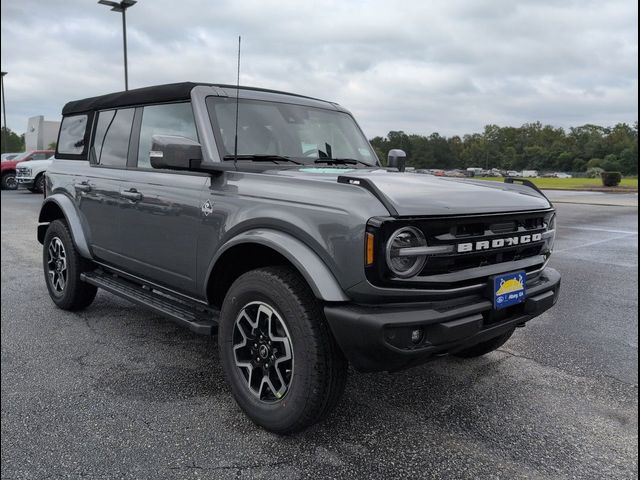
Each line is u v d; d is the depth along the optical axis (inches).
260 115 144.6
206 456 103.4
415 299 98.0
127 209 154.6
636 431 115.2
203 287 128.8
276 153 140.9
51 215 208.1
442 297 100.0
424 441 109.8
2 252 320.8
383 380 139.3
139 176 150.9
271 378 112.0
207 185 127.2
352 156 160.7
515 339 172.6
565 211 646.5
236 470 99.0
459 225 102.0
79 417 118.1
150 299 149.0
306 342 101.9
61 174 195.3
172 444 107.6
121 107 171.8
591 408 125.3
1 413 119.6
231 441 108.9
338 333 97.2
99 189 168.7
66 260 186.9
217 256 120.3
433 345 96.8
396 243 95.0
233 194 119.3
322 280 98.3
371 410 122.9
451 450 106.7
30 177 825.5
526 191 131.4
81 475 97.3
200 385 134.8
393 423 117.0
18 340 166.4
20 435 110.6
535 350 162.6
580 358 156.3
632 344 168.1
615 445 109.5
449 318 97.4
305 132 152.1
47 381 136.4
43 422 115.9
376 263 93.4
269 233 108.6
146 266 149.9
